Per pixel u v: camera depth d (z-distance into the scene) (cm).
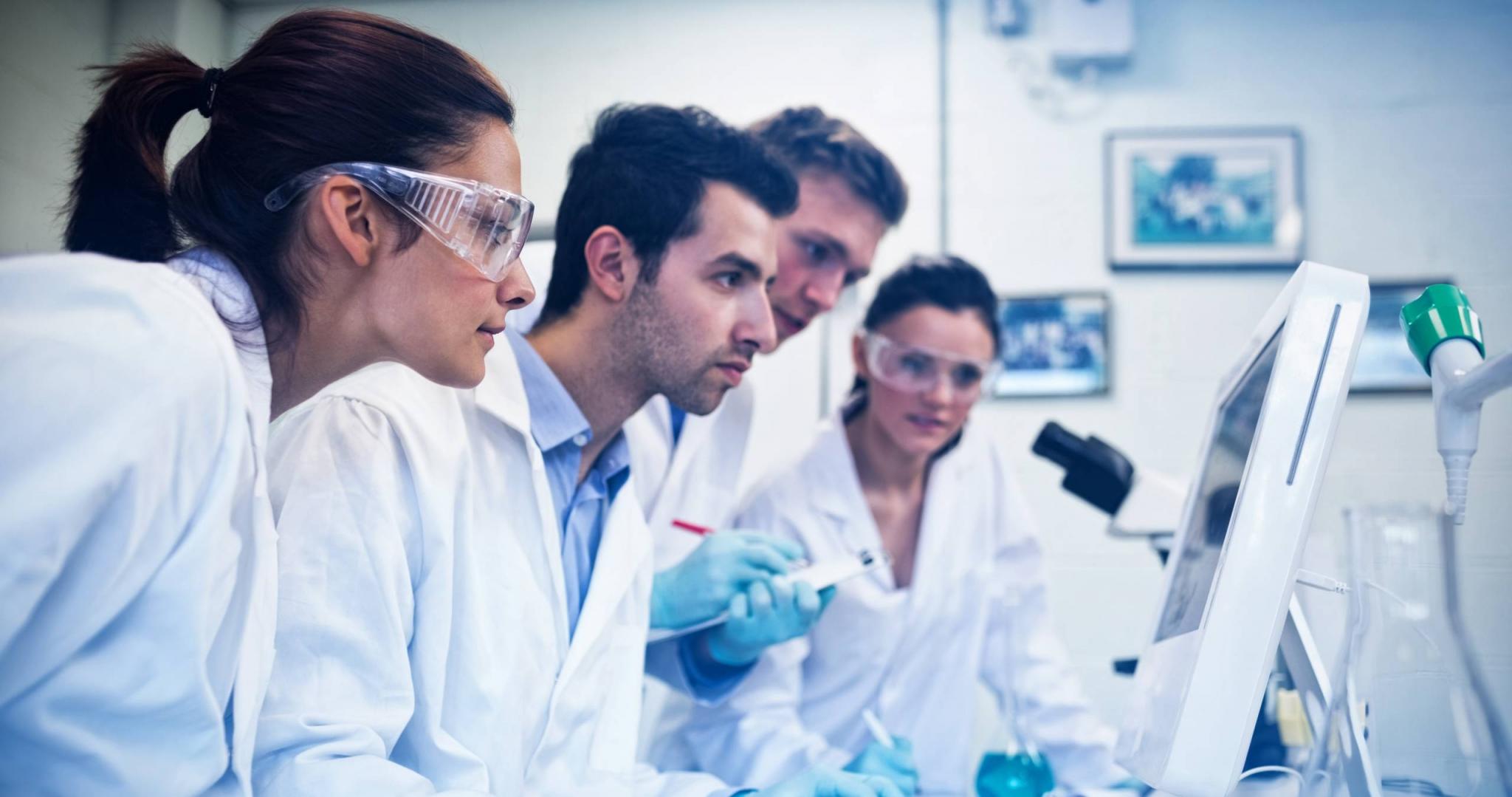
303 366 109
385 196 106
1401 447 282
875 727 169
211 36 279
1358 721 93
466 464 130
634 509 161
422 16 304
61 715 78
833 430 245
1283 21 300
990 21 304
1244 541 81
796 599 178
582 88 302
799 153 244
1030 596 252
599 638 145
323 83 107
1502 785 90
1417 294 287
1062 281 298
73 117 256
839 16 305
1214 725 79
